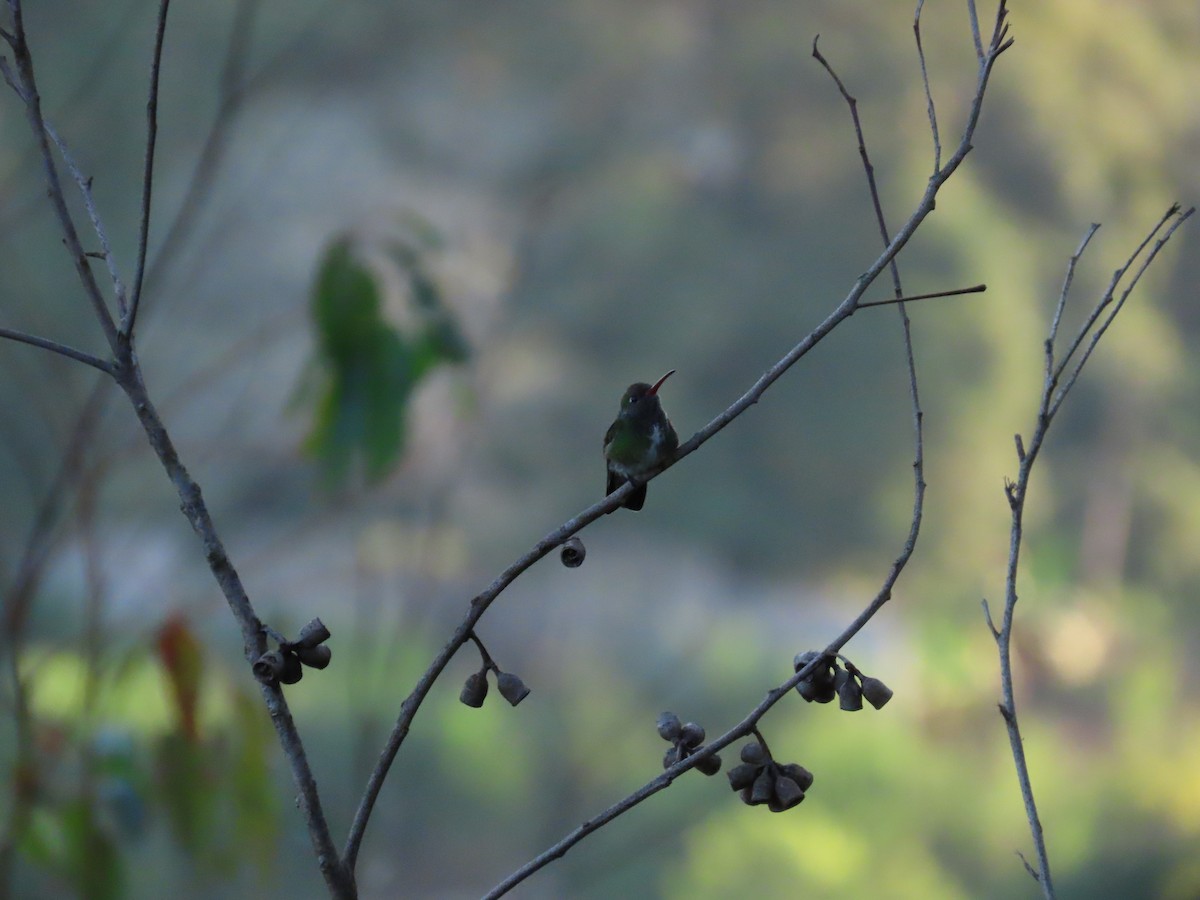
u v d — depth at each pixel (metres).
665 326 30.66
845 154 31.98
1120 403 30.84
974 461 30.58
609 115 32.00
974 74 31.39
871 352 30.97
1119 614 27.84
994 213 31.02
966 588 28.59
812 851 15.40
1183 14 31.70
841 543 31.12
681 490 30.67
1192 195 31.14
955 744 20.89
